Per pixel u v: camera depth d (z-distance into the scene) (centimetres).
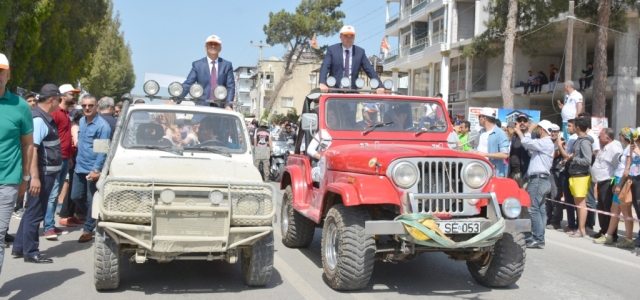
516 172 1031
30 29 2261
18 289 577
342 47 901
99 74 5722
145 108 680
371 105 737
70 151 861
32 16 2238
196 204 530
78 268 671
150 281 616
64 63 2964
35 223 690
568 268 750
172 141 663
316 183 736
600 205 988
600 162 980
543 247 898
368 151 598
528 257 820
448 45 3403
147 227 515
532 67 3180
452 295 599
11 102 540
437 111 750
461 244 536
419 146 649
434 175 573
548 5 2150
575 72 2738
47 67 2878
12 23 2189
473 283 654
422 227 528
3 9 1980
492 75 3334
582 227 1005
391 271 705
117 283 563
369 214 586
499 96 3192
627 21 2180
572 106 1371
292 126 1964
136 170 548
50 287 586
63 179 859
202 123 684
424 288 625
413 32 3984
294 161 823
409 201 551
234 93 924
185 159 607
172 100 748
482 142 960
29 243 687
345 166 611
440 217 564
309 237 815
